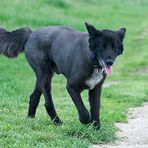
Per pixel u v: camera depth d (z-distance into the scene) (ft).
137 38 112.27
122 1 170.30
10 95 56.39
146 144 41.60
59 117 48.24
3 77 64.75
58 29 45.42
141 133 45.55
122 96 62.49
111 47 40.47
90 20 125.08
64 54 43.24
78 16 128.47
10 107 50.49
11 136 39.40
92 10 140.77
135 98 61.46
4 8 113.80
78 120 46.14
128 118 51.90
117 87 68.18
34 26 104.78
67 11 130.21
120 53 41.57
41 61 45.52
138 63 88.17
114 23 127.44
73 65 42.16
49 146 37.99
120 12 145.18
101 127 42.88
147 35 116.06
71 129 41.57
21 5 119.75
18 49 47.32
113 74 79.77
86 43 41.60
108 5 154.40
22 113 48.65
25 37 47.06
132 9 154.40
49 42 45.03
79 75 41.60
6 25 100.58
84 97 60.70
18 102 53.67
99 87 42.83
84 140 40.09
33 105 46.80
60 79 71.67
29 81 67.72
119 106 56.90
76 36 43.29
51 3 133.69
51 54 45.01
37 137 39.50
